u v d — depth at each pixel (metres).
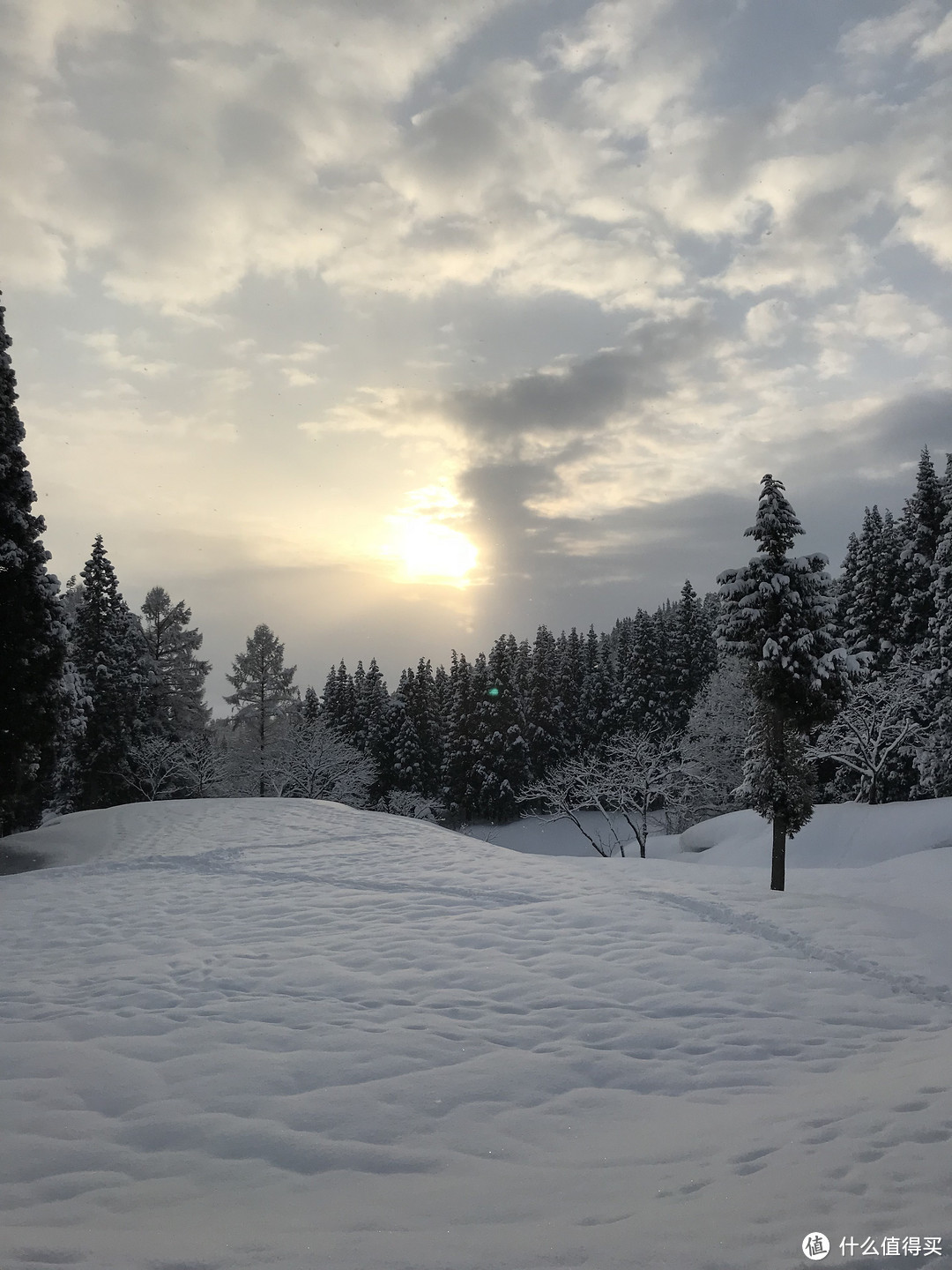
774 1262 3.32
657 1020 7.93
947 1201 3.73
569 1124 5.67
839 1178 4.14
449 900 13.37
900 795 39.06
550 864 17.06
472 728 62.00
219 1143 5.34
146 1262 3.60
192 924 12.10
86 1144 5.32
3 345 23.77
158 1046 7.20
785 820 23.34
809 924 11.58
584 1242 3.73
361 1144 5.32
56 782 36.31
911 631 41.41
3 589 21.94
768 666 23.25
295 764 45.75
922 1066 6.23
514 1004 8.36
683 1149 5.00
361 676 71.81
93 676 39.03
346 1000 8.50
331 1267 3.54
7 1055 6.98
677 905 12.87
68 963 10.16
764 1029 7.68
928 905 14.66
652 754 48.03
